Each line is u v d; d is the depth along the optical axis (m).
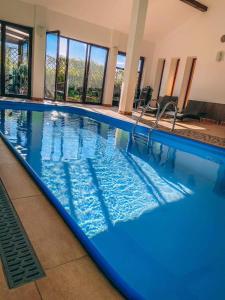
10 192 2.00
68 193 2.57
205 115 8.99
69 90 10.24
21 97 9.06
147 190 2.90
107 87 10.72
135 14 7.55
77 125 6.43
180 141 5.33
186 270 1.62
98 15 9.20
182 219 2.31
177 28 10.38
